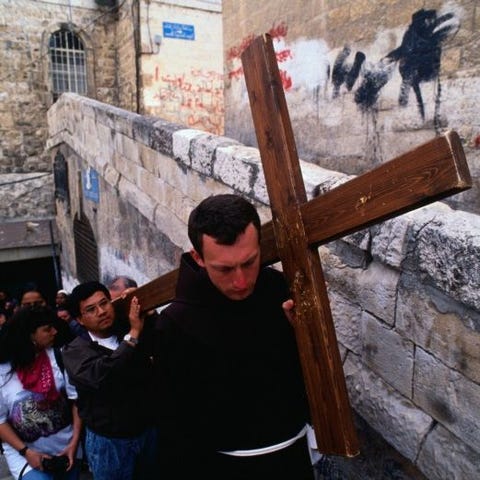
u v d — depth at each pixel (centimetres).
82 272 877
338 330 207
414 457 171
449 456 157
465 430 150
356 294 194
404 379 173
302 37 343
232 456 135
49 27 1292
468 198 236
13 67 1285
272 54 129
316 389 121
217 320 128
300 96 355
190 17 1130
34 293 542
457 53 232
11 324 262
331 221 114
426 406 165
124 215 537
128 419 230
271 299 136
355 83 299
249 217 112
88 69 1345
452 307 150
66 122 793
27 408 261
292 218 124
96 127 602
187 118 1172
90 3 1315
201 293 128
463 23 228
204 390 131
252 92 136
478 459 147
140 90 1120
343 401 116
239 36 427
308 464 146
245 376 131
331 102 322
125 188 512
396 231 167
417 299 163
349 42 300
